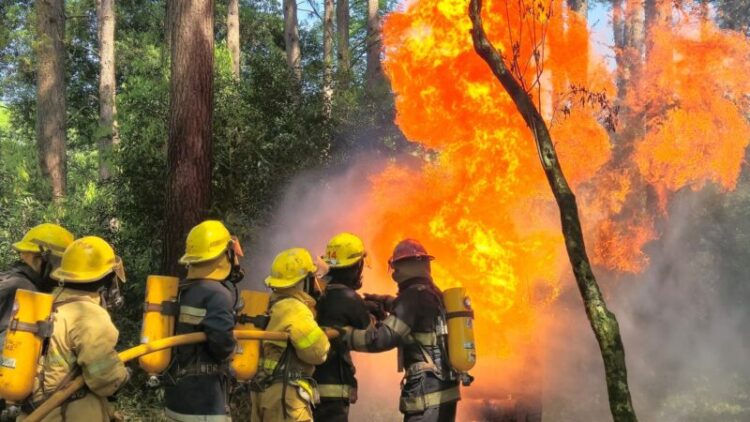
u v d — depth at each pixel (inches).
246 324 178.2
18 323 133.7
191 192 317.1
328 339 176.6
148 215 388.2
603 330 161.8
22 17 673.0
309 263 179.6
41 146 641.0
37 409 132.6
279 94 395.5
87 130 1110.4
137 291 378.3
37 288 176.1
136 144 399.2
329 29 956.0
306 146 379.2
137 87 425.4
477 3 187.2
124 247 405.4
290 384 169.6
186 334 154.7
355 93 409.4
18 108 993.5
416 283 180.7
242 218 362.3
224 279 164.9
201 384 157.2
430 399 175.2
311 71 425.4
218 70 451.8
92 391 139.9
